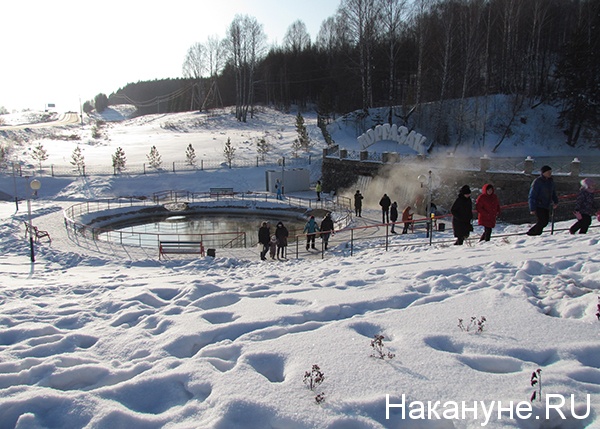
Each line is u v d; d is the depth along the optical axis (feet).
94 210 99.19
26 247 64.80
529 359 13.60
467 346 14.64
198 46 304.91
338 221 87.04
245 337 16.34
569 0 198.39
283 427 11.00
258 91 303.07
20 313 21.68
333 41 293.64
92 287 29.12
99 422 11.51
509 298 18.29
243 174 137.39
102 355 16.19
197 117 255.29
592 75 136.36
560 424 10.64
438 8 174.29
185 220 101.60
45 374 14.44
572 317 16.29
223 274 37.47
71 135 211.20
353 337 15.61
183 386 13.34
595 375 12.21
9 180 122.72
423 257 31.60
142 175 132.46
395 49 194.49
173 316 19.42
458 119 143.54
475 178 83.76
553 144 141.38
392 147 146.30
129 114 489.26
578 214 33.47
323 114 182.50
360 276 26.14
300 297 21.45
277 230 59.98
